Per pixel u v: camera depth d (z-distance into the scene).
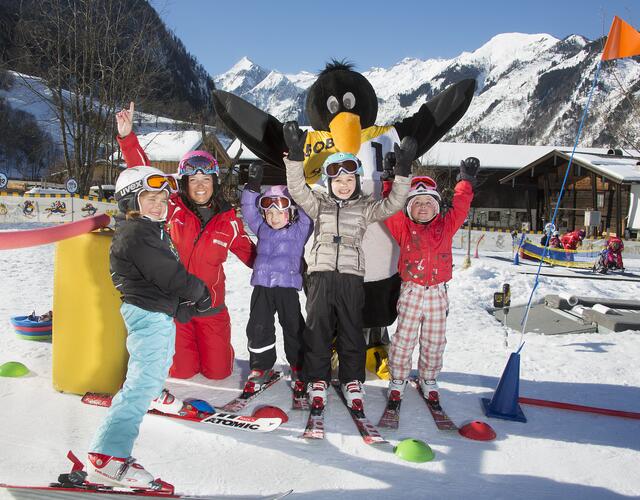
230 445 3.10
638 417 3.79
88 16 23.06
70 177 24.45
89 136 24.03
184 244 3.84
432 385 3.88
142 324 2.68
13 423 3.24
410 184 3.63
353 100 4.37
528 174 33.16
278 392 4.02
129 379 2.64
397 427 3.46
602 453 3.24
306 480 2.74
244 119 4.51
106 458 2.45
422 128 4.67
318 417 3.48
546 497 2.70
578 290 11.00
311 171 4.36
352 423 3.50
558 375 4.70
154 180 2.72
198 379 4.27
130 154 4.02
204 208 3.90
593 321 7.42
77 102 23.91
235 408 3.65
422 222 3.74
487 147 37.34
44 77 24.45
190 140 33.78
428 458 3.02
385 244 4.22
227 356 4.22
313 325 3.64
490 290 9.79
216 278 4.00
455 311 7.48
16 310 6.40
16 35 24.95
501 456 3.14
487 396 4.13
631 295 10.97
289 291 3.95
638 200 25.52
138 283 2.69
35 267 9.93
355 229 3.72
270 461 2.93
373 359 4.57
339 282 3.64
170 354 2.77
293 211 3.93
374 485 2.72
